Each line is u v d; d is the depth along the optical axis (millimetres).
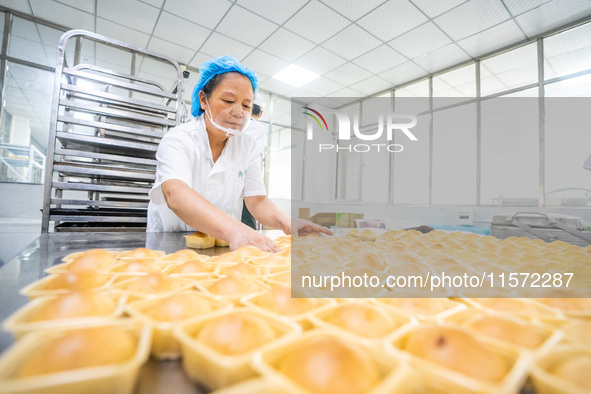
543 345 325
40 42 3441
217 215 999
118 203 1678
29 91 3412
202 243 1031
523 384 296
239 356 283
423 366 272
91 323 337
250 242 898
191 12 3250
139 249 773
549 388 262
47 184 1513
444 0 3020
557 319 402
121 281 536
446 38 3631
